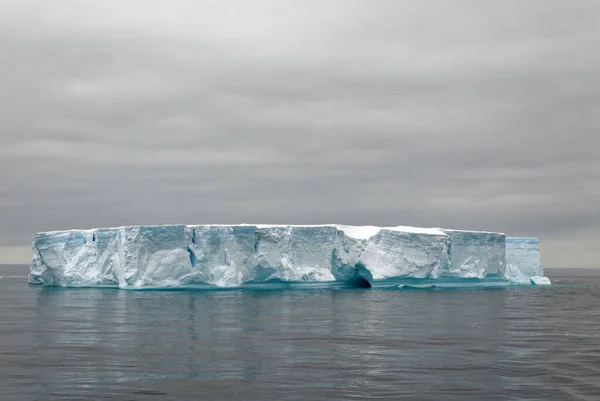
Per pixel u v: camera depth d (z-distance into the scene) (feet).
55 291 288.71
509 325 177.78
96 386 101.96
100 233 288.10
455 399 96.53
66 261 303.89
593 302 271.69
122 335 151.02
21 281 442.91
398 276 294.87
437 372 113.19
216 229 272.51
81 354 126.93
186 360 121.80
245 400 94.89
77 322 174.09
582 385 105.09
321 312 202.90
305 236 290.56
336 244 298.76
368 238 299.79
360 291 294.25
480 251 320.70
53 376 108.17
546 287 372.99
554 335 158.81
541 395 99.14
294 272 284.41
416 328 167.94
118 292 270.26
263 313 198.29
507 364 120.37
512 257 372.99
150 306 217.15
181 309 207.82
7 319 180.65
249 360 122.11
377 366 117.50
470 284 329.52
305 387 102.32
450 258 312.91
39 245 311.27
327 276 294.25
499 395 98.94
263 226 283.38
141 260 264.72
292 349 134.00
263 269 280.92
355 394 98.32
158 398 95.71
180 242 268.00
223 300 239.71
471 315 201.67
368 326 170.60
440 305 232.53
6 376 107.96
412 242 297.53
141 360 121.49
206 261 271.49
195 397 96.27
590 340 150.41
